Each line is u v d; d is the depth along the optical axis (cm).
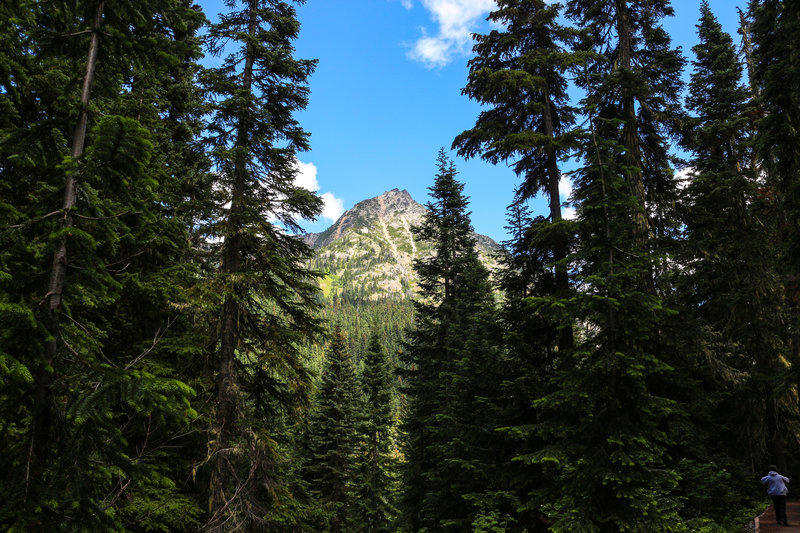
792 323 1493
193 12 515
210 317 1162
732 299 1636
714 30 2033
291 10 1382
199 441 1130
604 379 920
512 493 1324
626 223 969
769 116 1082
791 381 1219
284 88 1324
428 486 2134
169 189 1129
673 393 1356
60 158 450
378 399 3706
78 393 402
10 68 609
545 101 1496
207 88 1227
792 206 1069
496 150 1525
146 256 1089
